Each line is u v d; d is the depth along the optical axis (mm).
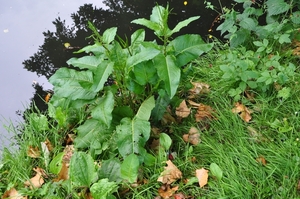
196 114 1437
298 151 1252
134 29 1970
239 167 1236
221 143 1333
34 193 1227
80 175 1152
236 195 1159
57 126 1468
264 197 1165
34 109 1653
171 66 1212
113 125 1331
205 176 1221
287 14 1747
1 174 1332
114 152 1311
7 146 1475
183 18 1985
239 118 1408
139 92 1297
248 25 1574
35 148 1405
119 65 1244
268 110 1410
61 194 1230
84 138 1331
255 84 1426
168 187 1223
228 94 1489
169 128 1411
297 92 1452
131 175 1173
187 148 1330
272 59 1477
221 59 1636
